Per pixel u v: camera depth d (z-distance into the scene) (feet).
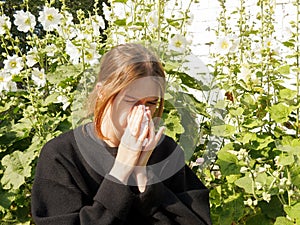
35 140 8.99
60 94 9.52
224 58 10.05
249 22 16.58
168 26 10.57
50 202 5.84
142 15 10.28
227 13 17.76
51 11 10.60
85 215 5.57
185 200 6.48
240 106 9.65
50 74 9.66
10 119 10.17
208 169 9.35
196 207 6.47
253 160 8.66
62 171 5.89
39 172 5.97
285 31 11.04
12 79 9.75
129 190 5.65
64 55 10.10
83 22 11.99
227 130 8.87
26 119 9.36
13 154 8.64
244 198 8.83
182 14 11.00
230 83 9.57
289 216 7.92
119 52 5.47
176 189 6.57
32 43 10.26
